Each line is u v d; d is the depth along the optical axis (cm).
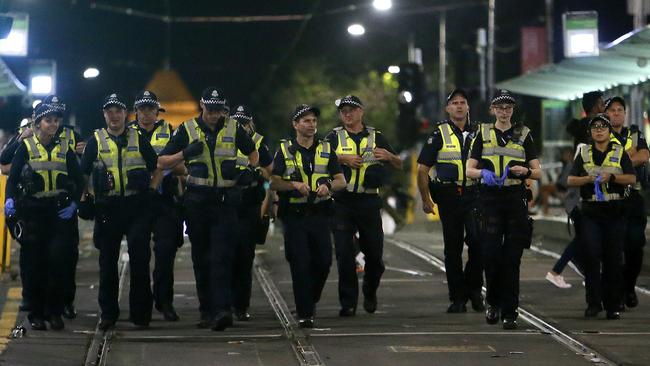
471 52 14712
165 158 3784
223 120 3828
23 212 3891
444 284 5344
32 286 3922
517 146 3841
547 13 11031
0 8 5388
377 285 4366
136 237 3909
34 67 10306
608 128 4088
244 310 4175
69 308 4238
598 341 3600
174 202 4131
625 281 4381
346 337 3725
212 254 3828
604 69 7088
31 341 3662
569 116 10050
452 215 4300
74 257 4131
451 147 4294
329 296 4919
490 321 3981
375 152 4256
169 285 4159
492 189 3850
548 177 10469
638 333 3762
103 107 3891
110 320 3938
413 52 14225
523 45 11419
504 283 3866
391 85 17388
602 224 4125
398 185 12075
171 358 3362
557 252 6788
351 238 4275
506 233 3859
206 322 3972
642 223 4291
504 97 3838
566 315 4216
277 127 18512
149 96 4112
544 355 3381
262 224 4256
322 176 4000
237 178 3834
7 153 4091
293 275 3975
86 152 3903
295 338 3700
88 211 3944
